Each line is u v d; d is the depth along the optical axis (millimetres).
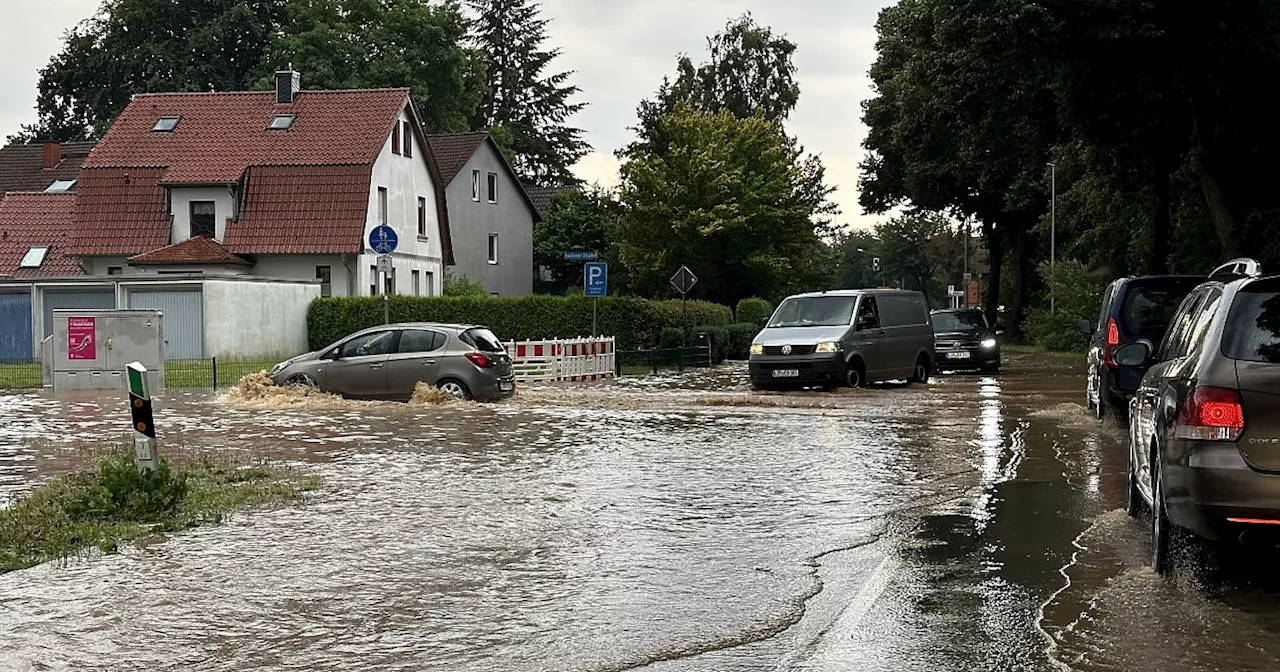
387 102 50438
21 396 25094
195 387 27719
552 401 23078
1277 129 28750
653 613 7359
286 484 12305
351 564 8719
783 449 15539
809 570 8508
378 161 49281
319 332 40406
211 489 11852
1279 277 7793
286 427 18312
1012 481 12680
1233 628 6875
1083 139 31641
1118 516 10516
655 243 52156
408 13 70312
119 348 26891
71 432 18047
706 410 21266
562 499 11578
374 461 14320
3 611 7430
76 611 7434
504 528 10102
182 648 6656
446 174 60125
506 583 8141
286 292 39812
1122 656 6355
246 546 9352
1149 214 33625
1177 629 6855
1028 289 69938
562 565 8695
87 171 49125
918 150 57188
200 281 37062
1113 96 28016
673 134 53812
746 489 12188
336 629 7027
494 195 64500
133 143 49906
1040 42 26234
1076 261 52438
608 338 33062
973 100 31422
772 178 52656
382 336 22828
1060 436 16953
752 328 46781
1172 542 8438
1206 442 7555
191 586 8070
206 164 48656
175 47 69125
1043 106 30469
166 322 37562
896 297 28828
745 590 7926
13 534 9516
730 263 52531
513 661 6395
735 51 76562
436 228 55281
